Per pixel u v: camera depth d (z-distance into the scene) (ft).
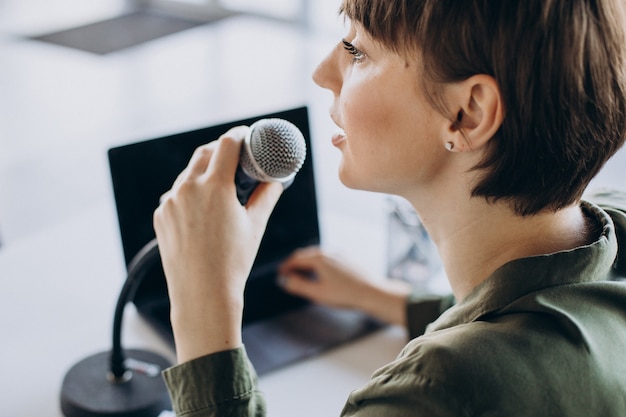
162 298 4.01
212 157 2.57
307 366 3.63
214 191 2.50
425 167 2.17
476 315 2.03
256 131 2.58
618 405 1.91
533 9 1.79
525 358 1.84
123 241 3.78
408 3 1.93
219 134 3.91
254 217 2.62
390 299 3.90
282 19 11.64
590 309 1.97
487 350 1.84
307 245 4.30
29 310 4.07
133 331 3.92
